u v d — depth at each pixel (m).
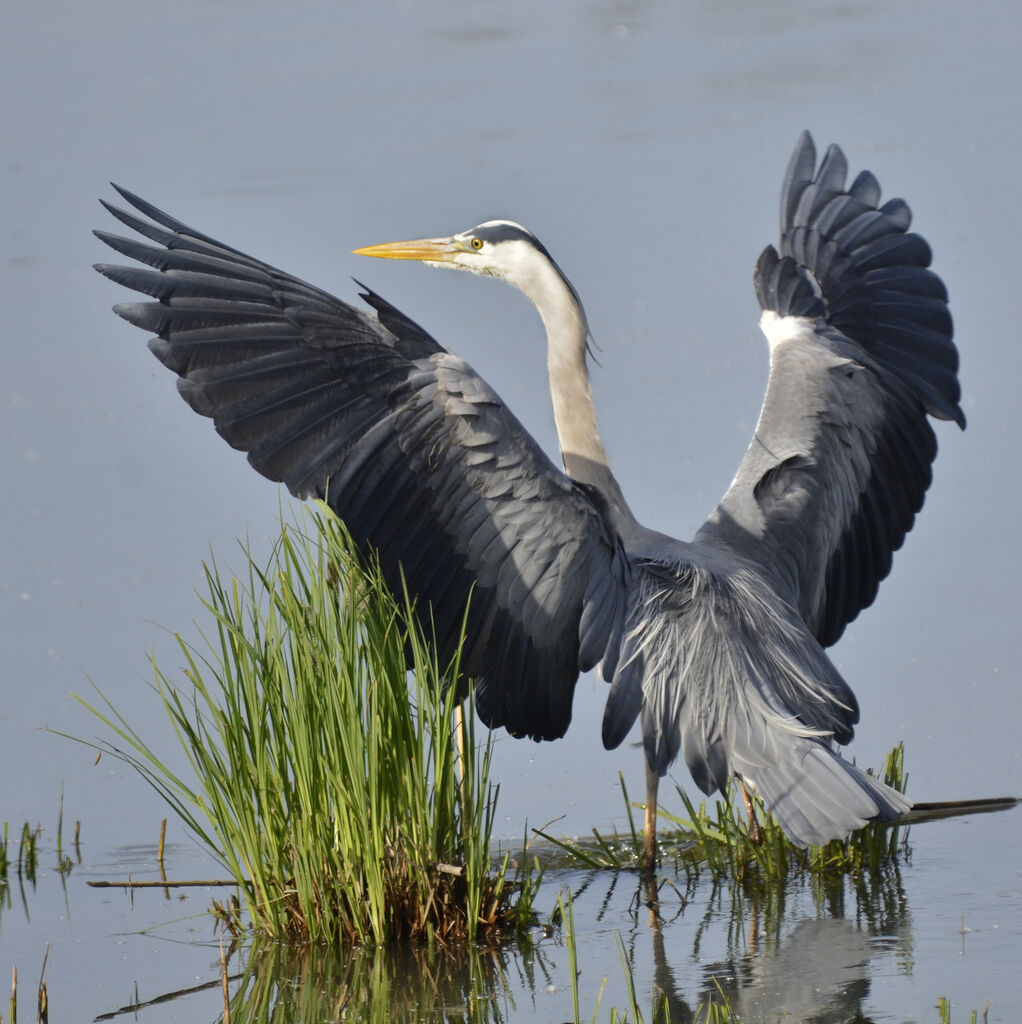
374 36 33.59
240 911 10.45
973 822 11.63
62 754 13.42
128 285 9.73
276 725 10.05
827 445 11.70
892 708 13.61
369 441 9.87
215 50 32.69
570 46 32.75
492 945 9.80
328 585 10.15
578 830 11.98
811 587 11.67
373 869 9.74
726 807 11.25
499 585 10.11
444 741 9.98
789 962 9.31
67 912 10.66
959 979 8.92
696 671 10.41
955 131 25.58
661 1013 8.64
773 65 30.30
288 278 10.12
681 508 16.91
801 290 12.73
